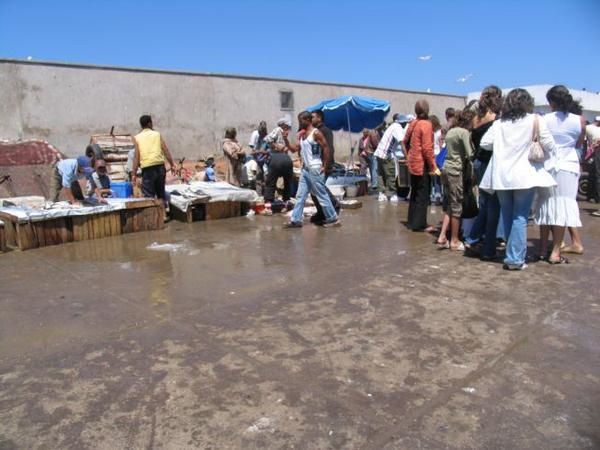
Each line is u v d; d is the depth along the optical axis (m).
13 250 6.18
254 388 2.78
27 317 3.91
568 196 5.04
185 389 2.78
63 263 5.53
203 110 15.18
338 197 10.23
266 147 10.88
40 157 10.44
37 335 3.56
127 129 13.80
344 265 5.24
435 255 5.60
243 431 2.39
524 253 4.96
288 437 2.34
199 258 5.66
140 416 2.52
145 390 2.77
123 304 4.16
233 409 2.57
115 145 11.78
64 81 12.66
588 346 3.25
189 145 14.99
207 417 2.51
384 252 5.77
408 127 6.96
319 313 3.88
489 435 2.33
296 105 17.30
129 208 7.14
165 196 8.27
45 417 2.53
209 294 4.38
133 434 2.38
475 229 5.58
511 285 4.50
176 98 14.61
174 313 3.94
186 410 2.57
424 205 6.99
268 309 3.98
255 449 2.25
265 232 7.16
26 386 2.84
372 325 3.63
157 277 4.92
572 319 3.70
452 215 5.76
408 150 6.97
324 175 7.34
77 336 3.53
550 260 5.17
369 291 4.39
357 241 6.41
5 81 11.80
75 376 2.95
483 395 2.68
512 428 2.38
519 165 4.68
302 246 6.18
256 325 3.66
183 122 14.81
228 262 5.45
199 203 8.10
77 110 12.91
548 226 5.29
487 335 3.44
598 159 9.30
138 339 3.46
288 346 3.30
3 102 11.82
